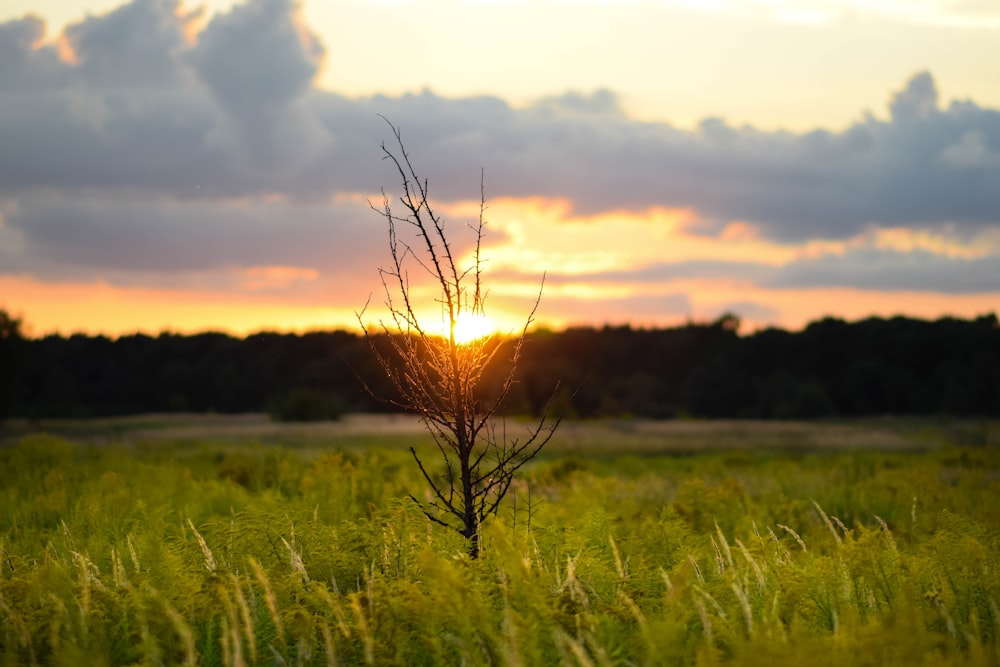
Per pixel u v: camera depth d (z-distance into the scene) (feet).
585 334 402.93
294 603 19.94
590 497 41.06
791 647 15.47
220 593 18.11
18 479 52.85
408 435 148.66
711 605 19.07
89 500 35.53
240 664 16.29
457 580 17.94
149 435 153.07
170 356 343.26
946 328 379.55
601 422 244.42
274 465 60.70
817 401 329.11
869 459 93.86
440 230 24.82
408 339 24.82
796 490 55.11
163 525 28.48
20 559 23.67
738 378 367.86
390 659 16.67
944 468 79.41
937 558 21.43
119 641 17.98
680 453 137.49
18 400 239.50
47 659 17.21
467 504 24.18
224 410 323.16
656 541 26.58
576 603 18.53
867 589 20.43
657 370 393.91
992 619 18.72
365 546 23.47
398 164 24.93
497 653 16.37
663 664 16.03
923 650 15.85
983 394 341.21
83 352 344.69
